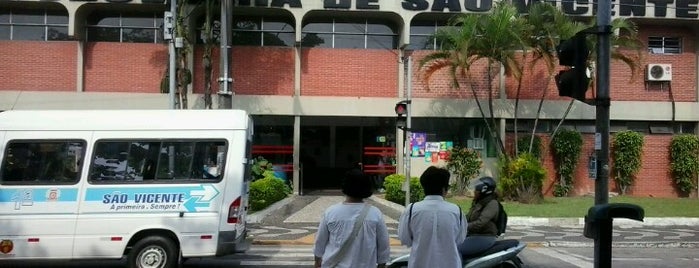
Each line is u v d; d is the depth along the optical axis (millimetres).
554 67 20891
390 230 15953
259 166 21484
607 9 6988
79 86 22547
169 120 9297
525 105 24062
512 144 24250
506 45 20594
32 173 9039
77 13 22000
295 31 23094
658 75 24781
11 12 22672
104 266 10703
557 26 20406
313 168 26891
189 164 9219
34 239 8891
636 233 16172
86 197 9008
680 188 24922
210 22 20906
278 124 24516
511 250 7508
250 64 23406
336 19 23891
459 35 20516
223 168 9219
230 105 17609
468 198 22750
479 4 22938
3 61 22438
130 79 22906
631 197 24141
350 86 23781
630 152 24547
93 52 22891
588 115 24344
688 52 25172
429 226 4891
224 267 10789
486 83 24094
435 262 4836
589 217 5750
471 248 7359
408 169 17375
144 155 9195
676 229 17094
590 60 19750
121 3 22000
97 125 9203
